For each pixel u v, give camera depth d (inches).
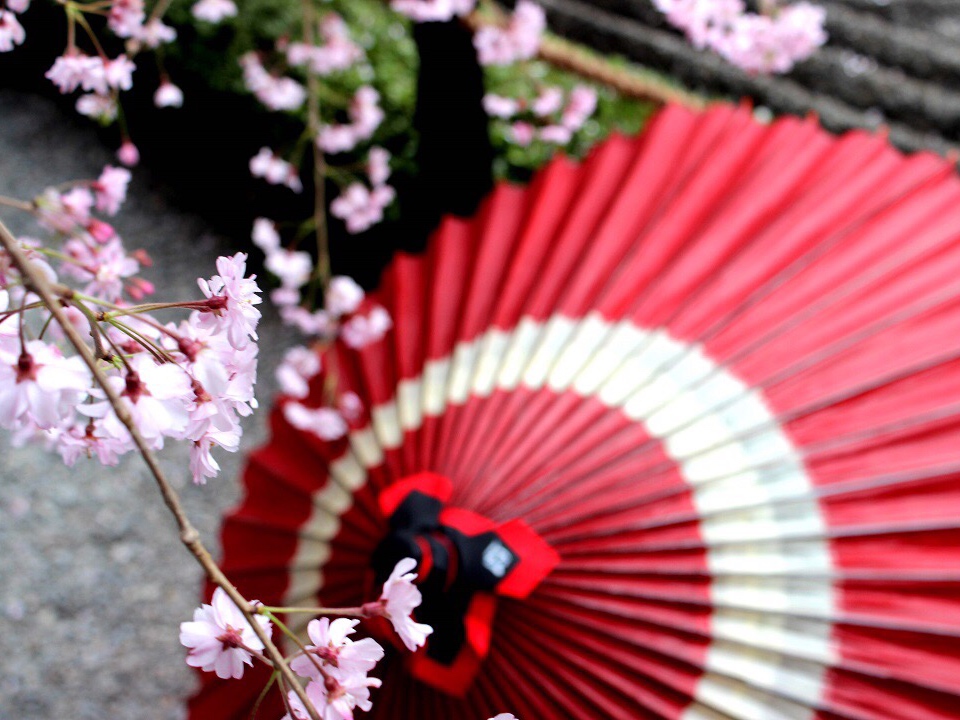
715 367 29.9
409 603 18.3
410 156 73.5
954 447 28.1
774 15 50.0
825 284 31.6
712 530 27.6
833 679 26.2
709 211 34.5
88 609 62.8
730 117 38.2
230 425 18.0
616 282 32.1
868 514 27.4
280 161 60.4
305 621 30.7
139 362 17.7
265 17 81.7
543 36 82.7
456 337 32.6
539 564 26.5
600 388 29.9
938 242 32.2
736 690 26.6
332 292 55.4
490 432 29.7
